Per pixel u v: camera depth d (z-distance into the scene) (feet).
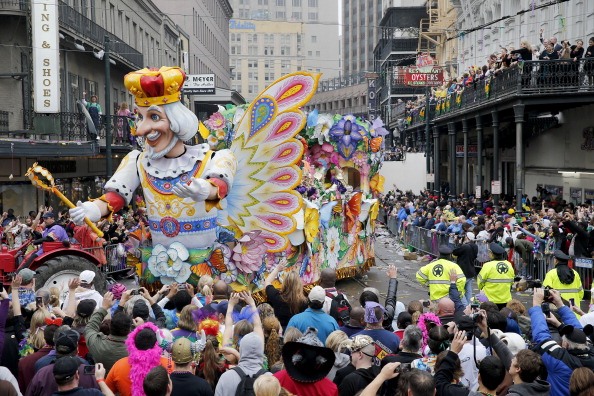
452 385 19.25
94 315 23.53
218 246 40.83
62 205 89.10
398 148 154.71
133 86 37.76
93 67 106.01
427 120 123.03
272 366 22.76
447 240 70.90
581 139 86.79
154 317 27.86
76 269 45.09
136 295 28.94
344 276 59.52
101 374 19.36
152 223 40.57
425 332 25.96
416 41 220.64
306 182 52.75
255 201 43.01
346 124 59.21
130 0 128.06
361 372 20.42
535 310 23.66
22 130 75.00
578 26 92.07
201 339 22.22
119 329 22.29
